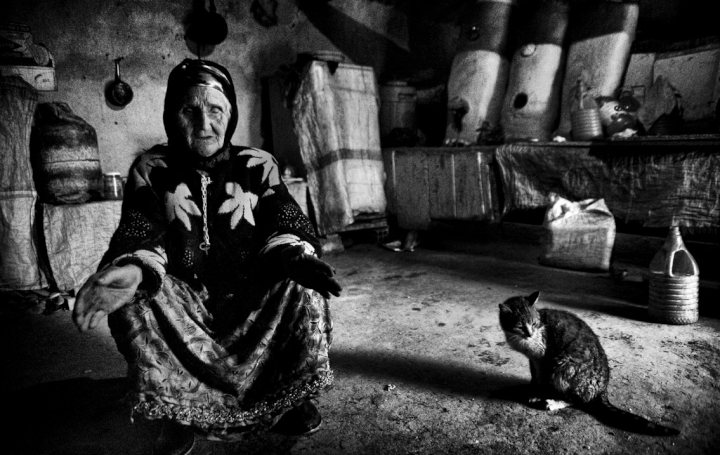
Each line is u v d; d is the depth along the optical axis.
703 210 4.21
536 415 2.32
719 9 5.27
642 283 4.30
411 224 6.29
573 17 5.80
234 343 1.96
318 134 5.75
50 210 4.20
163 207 1.98
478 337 3.27
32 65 4.84
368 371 2.83
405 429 2.24
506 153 5.34
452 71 6.49
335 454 2.07
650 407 2.36
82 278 4.37
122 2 5.36
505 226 5.95
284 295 1.96
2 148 4.17
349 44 7.21
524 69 5.93
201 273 2.02
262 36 6.40
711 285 4.16
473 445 2.11
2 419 2.42
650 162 4.45
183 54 5.82
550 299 3.96
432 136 7.26
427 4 7.46
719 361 2.82
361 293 4.31
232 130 2.15
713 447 2.06
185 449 2.07
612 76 5.35
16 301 4.15
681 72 5.04
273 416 1.99
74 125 4.48
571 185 5.00
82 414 2.46
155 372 1.82
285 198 2.13
